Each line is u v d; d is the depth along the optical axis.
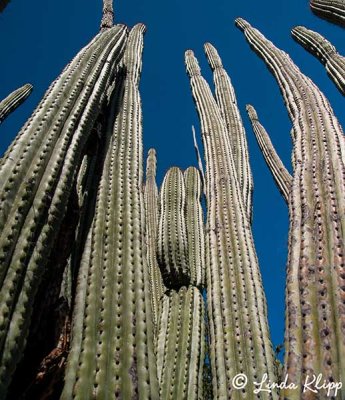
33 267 3.23
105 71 5.62
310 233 3.49
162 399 5.52
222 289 5.43
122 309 3.73
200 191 8.62
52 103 4.49
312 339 2.88
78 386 3.24
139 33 8.66
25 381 3.37
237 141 8.37
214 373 4.93
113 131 5.63
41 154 3.86
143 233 4.48
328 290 3.08
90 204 4.68
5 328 2.87
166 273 6.67
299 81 5.30
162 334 6.20
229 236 5.92
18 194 3.44
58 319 3.76
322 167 4.02
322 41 5.50
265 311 5.26
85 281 3.92
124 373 3.35
